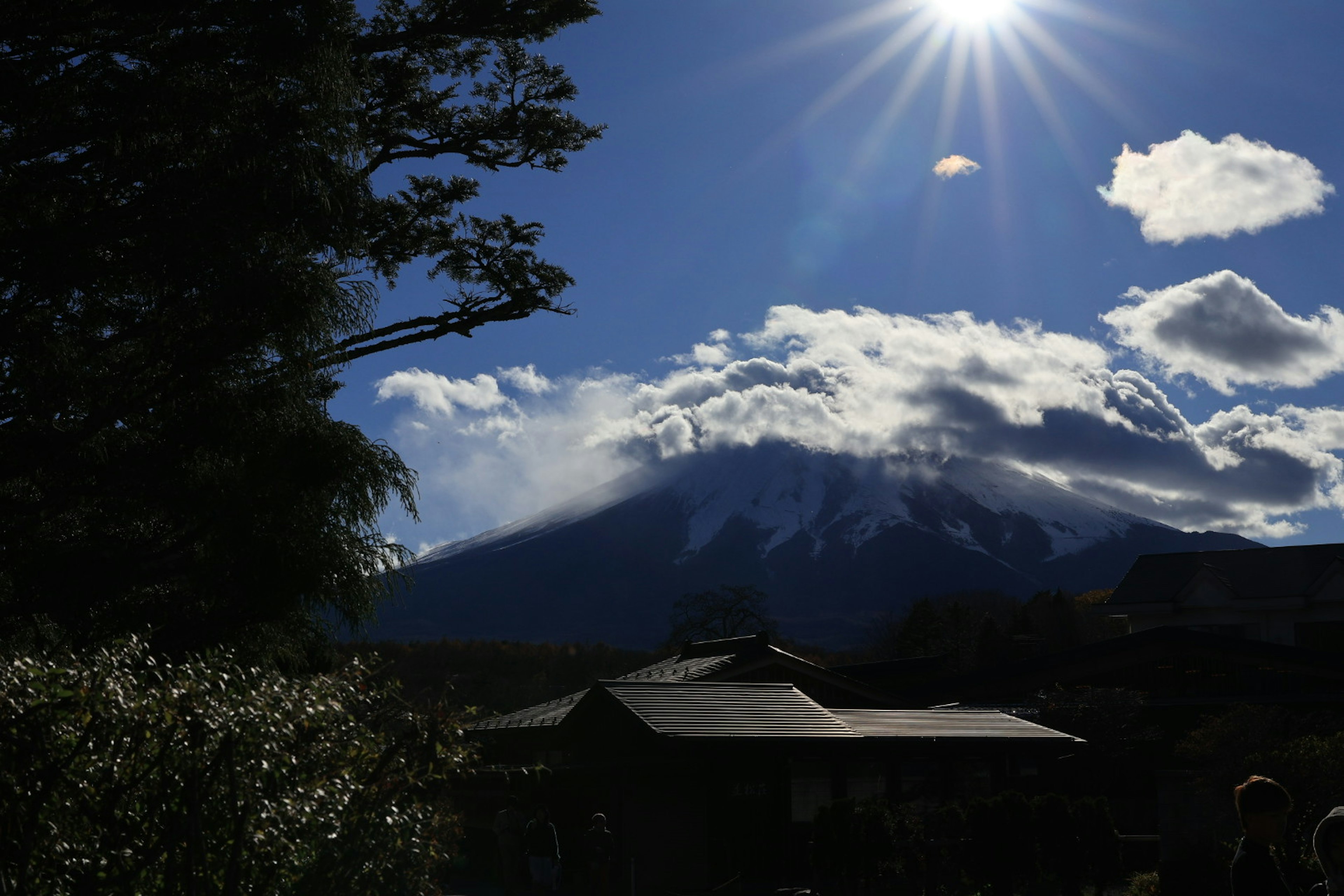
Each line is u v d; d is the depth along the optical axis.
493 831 22.77
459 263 17.86
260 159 11.51
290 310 11.55
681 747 17.28
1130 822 24.62
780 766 19.77
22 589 10.95
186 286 11.50
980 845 14.55
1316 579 36.94
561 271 18.06
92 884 4.96
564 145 18.47
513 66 18.31
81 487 11.24
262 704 5.58
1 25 10.63
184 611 11.76
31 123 11.38
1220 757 19.19
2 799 4.92
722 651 28.75
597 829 16.64
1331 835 5.28
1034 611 87.38
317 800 5.59
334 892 5.65
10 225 11.27
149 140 11.66
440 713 6.25
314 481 11.67
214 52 11.80
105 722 5.23
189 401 11.66
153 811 5.14
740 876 17.97
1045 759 24.52
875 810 14.79
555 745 22.97
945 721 21.42
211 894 5.12
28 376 11.30
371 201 13.21
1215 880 18.17
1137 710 25.22
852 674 36.94
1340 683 25.66
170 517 12.05
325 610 12.53
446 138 18.11
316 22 12.07
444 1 16.33
